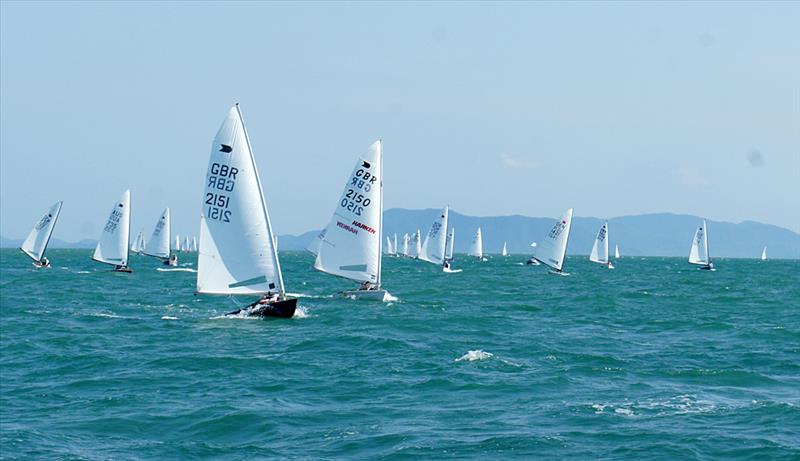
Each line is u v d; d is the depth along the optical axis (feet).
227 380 156.56
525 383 151.94
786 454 107.04
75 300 327.26
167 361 176.35
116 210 526.16
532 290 422.41
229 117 230.27
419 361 176.14
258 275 236.84
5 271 549.13
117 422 125.39
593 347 203.62
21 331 226.99
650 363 177.27
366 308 285.84
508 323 252.83
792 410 129.39
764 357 186.70
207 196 231.71
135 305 307.58
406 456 106.93
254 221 234.17
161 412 131.13
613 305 331.57
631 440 113.19
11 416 129.18
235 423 124.26
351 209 296.71
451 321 251.19
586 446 110.83
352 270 301.02
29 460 106.01
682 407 133.08
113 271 549.54
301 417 127.24
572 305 328.70
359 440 114.42
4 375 163.53
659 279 595.47
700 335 230.89
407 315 266.57
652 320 271.28
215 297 340.80
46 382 156.46
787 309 323.57
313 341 203.00
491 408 132.87
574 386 150.00
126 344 202.39
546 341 212.02
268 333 220.43
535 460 105.09
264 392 145.79
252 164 233.14
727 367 173.37
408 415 128.36
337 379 156.66
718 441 112.68
